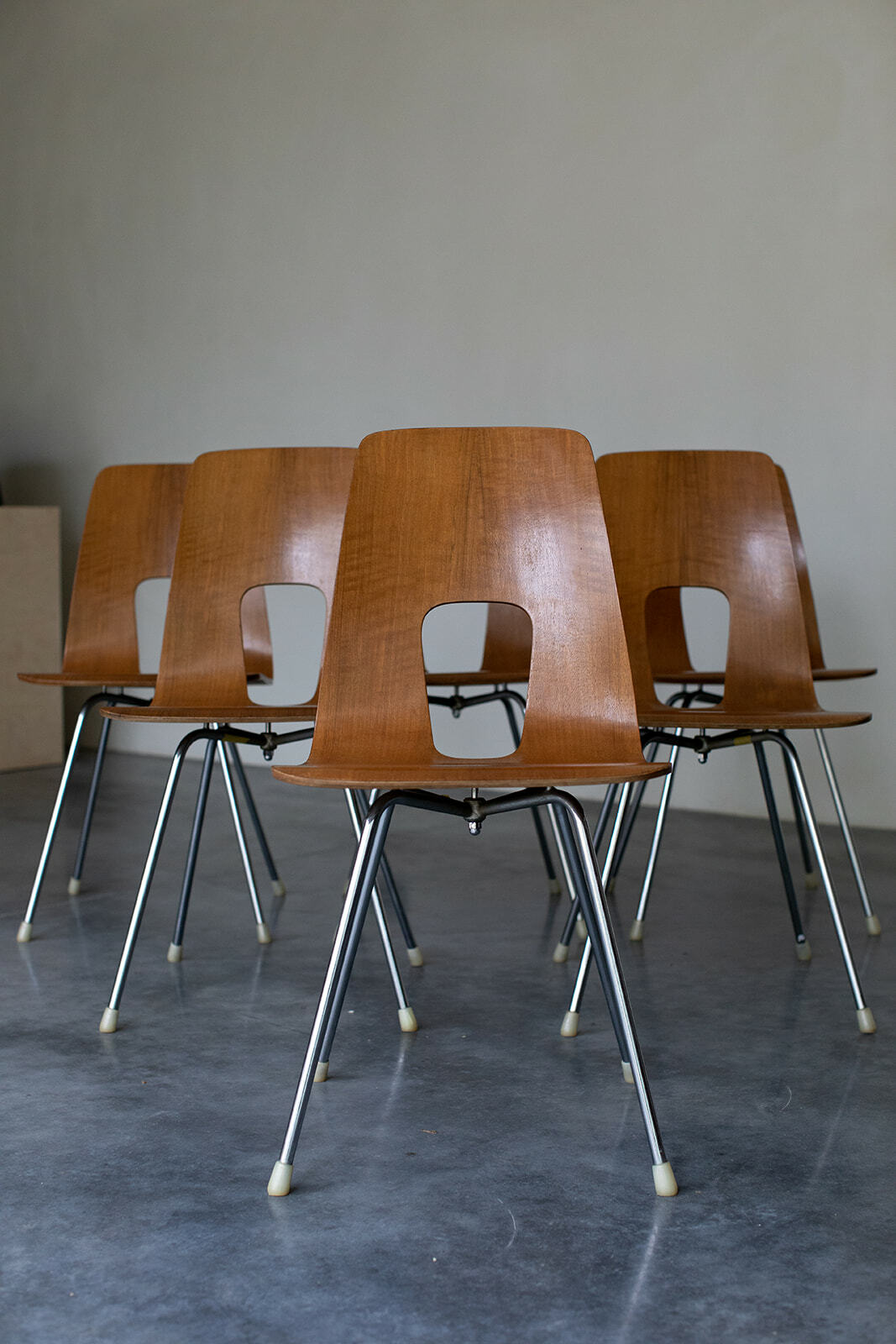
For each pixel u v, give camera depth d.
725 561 2.34
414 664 1.77
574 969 2.46
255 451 2.45
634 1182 1.57
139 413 5.51
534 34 4.33
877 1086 1.87
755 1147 1.67
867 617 3.83
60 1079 1.90
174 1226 1.46
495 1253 1.40
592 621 1.75
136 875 3.20
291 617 5.05
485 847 3.58
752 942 2.63
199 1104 1.81
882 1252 1.41
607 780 1.51
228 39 5.10
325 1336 1.25
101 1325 1.27
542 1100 1.82
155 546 2.96
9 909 2.88
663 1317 1.28
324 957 2.53
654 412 4.17
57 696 5.20
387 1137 1.70
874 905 2.91
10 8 5.81
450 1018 2.18
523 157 4.38
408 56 4.62
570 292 4.31
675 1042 2.06
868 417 3.79
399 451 1.80
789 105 3.86
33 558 5.11
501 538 1.78
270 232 5.03
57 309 5.75
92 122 5.56
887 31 3.68
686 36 4.02
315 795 4.40
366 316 4.80
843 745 3.89
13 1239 1.43
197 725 5.45
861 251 3.77
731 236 3.98
